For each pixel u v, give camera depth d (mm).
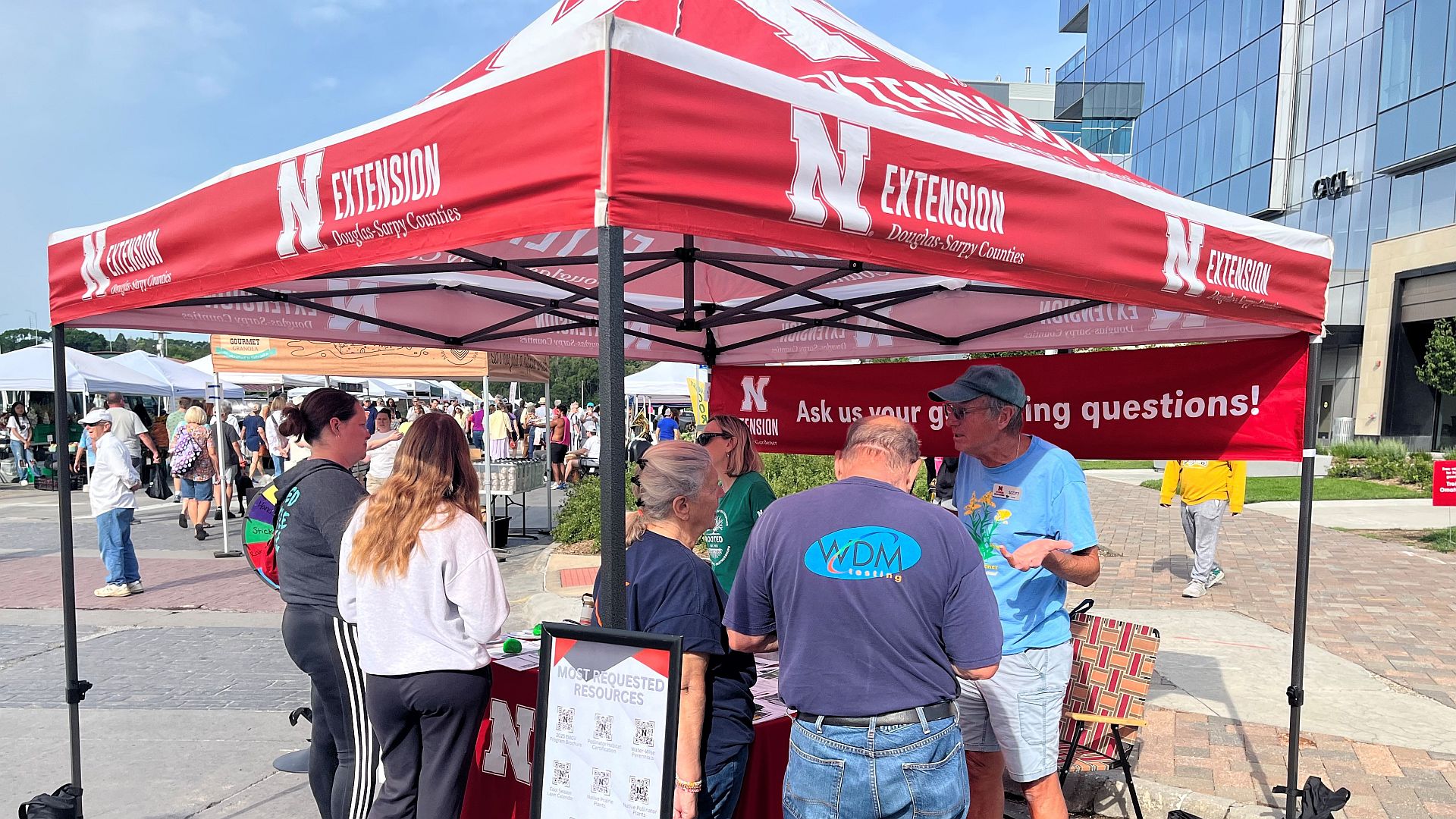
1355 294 31797
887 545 1984
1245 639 6609
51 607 7918
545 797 1918
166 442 16766
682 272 4477
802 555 2025
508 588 8688
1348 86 31891
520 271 3162
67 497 3363
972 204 2113
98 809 3912
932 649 1988
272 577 3314
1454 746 4453
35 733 4844
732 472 3801
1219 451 3521
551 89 1647
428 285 3807
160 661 6270
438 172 1874
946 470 5602
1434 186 28125
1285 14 34531
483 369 10352
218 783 4199
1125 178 2994
